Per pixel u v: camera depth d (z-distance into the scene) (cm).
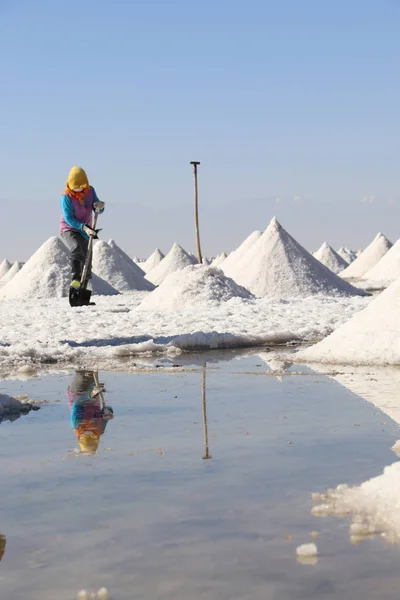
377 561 234
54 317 1548
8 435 437
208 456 374
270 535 258
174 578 224
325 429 438
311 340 1096
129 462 365
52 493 314
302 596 211
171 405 536
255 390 604
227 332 1082
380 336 805
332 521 271
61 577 227
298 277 2788
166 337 1085
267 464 356
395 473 327
